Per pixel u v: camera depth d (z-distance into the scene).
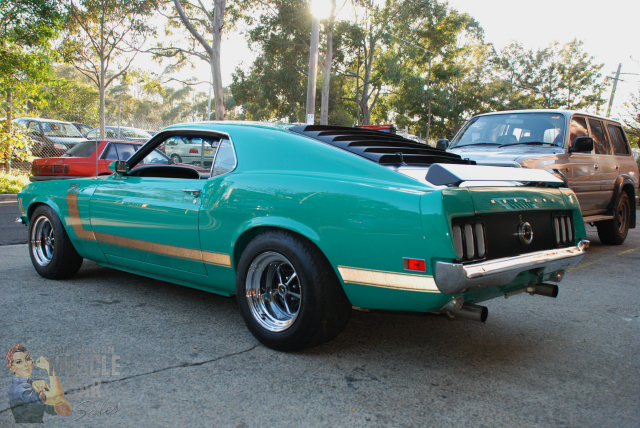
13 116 15.32
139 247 3.96
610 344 3.43
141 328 3.46
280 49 29.97
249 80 36.47
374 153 3.02
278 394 2.54
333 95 40.00
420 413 2.39
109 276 4.97
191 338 3.30
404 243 2.58
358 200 2.74
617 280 5.48
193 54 20.05
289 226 2.95
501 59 48.84
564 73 47.31
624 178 7.81
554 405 2.51
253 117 42.97
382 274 2.67
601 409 2.48
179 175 3.91
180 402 2.42
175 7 19.17
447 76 43.34
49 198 4.69
